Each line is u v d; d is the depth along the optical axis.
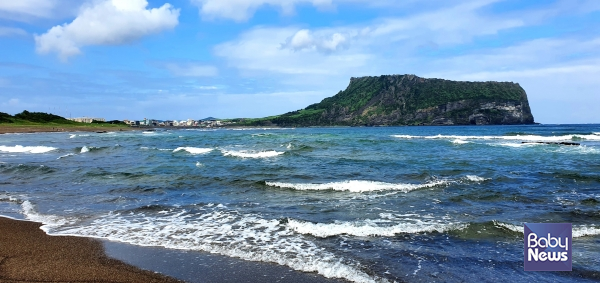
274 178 14.47
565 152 25.30
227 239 7.14
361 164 18.89
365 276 5.39
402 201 10.34
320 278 5.32
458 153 25.25
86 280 5.18
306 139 45.66
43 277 5.25
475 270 5.64
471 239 7.06
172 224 8.20
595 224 8.02
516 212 9.09
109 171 16.28
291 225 8.02
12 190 12.26
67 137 56.03
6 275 5.30
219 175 15.14
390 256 6.20
